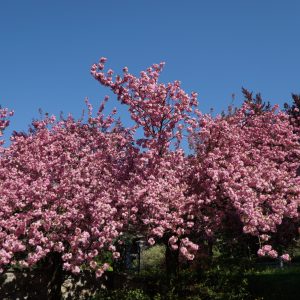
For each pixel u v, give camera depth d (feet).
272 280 39.70
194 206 41.57
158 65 45.34
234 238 51.75
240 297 38.83
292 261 61.67
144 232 40.96
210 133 45.85
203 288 38.86
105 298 42.04
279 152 49.24
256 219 37.37
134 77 44.11
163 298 39.01
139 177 41.37
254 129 51.70
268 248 37.01
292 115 61.67
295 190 42.27
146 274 46.52
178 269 43.57
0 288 42.96
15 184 38.68
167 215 38.29
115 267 53.26
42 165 41.98
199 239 47.44
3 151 46.60
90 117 51.55
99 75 43.75
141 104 43.93
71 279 47.50
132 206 39.75
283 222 51.49
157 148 43.45
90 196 39.45
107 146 48.47
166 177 42.06
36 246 35.01
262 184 40.98
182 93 44.01
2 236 33.40
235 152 44.75
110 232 36.04
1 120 50.01
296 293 37.35
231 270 43.09
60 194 39.09
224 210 43.68
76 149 47.62
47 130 49.78
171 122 44.14
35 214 35.47
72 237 35.01
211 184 41.47
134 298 39.34
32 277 44.68
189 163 45.01
